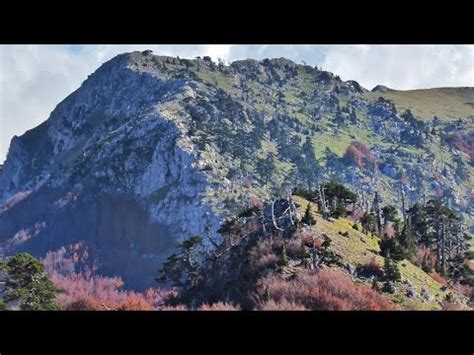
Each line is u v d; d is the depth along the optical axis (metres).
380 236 85.62
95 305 84.00
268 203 85.31
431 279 77.56
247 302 62.94
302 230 72.69
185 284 79.75
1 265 63.91
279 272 65.44
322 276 62.91
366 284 65.75
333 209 86.06
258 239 75.25
